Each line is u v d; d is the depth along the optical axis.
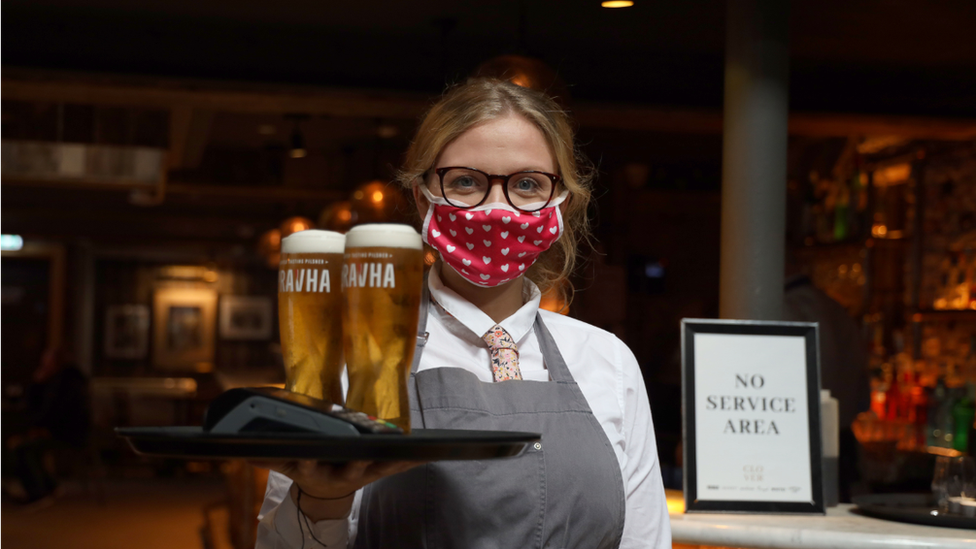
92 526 6.59
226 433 0.73
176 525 6.62
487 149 1.08
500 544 1.05
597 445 1.12
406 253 0.84
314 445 0.73
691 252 7.66
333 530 0.91
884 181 5.14
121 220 10.30
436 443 0.74
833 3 3.61
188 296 12.14
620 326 5.56
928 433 3.88
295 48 4.21
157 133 5.25
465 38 4.25
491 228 1.07
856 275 5.10
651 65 4.42
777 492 1.84
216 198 9.19
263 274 12.40
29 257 11.35
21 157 6.32
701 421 1.85
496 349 1.18
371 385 0.84
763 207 2.63
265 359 12.32
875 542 1.58
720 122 4.53
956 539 1.56
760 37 2.65
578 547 1.08
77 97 4.26
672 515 1.81
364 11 3.89
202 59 4.14
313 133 6.55
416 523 1.04
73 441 8.06
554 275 1.36
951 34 3.97
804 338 1.91
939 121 4.46
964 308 4.39
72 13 3.97
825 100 4.56
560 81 3.13
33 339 11.37
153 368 12.00
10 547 5.83
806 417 1.88
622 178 7.04
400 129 6.03
